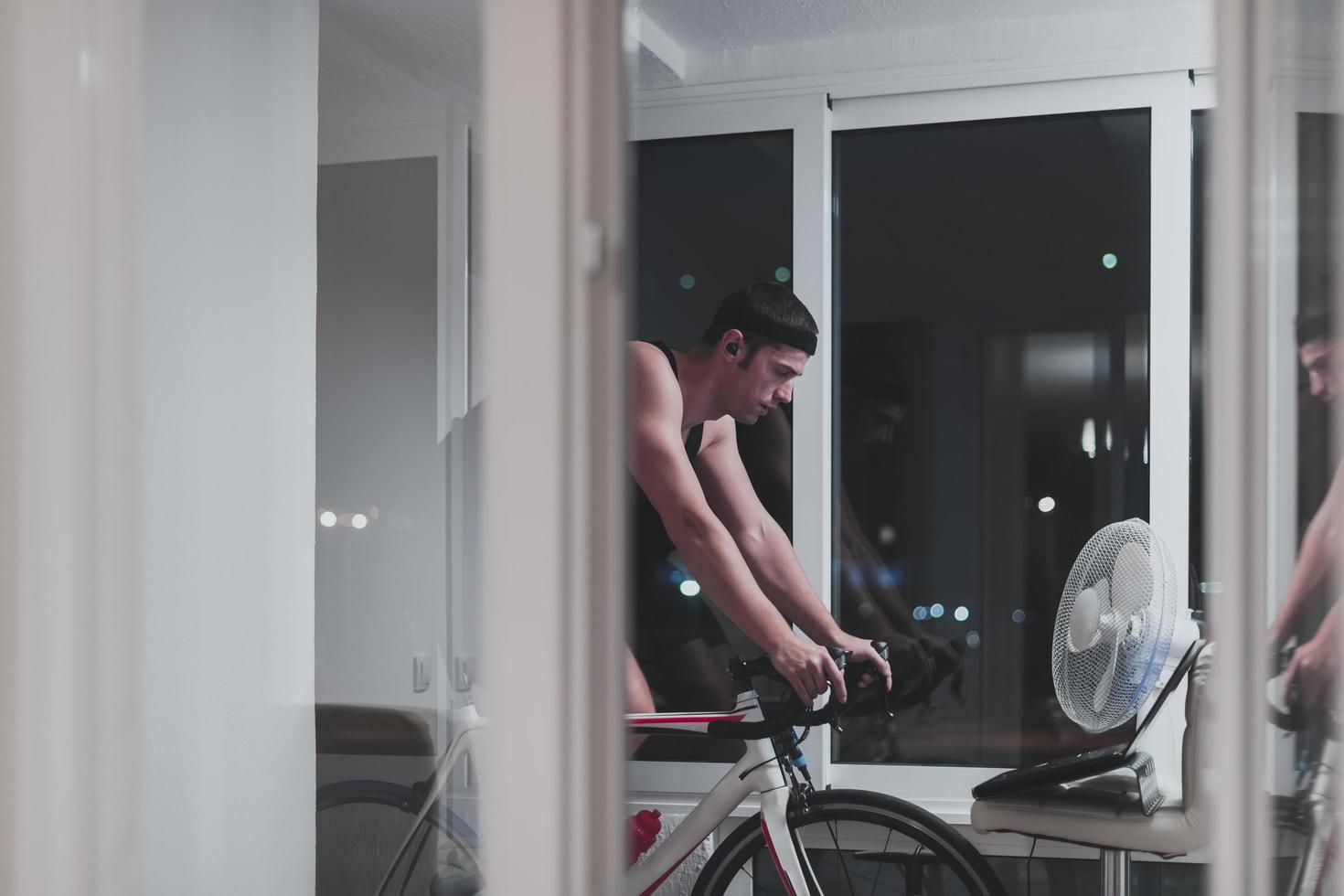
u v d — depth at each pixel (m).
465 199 1.33
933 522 2.87
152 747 1.42
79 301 1.34
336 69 1.40
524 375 1.12
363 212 1.38
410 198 1.36
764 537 2.89
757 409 2.89
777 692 2.91
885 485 2.90
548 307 1.12
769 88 2.90
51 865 1.34
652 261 3.00
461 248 1.33
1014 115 2.79
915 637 2.87
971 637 2.85
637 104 2.98
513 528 1.12
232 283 1.43
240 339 1.43
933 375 2.88
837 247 2.93
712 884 2.65
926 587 2.87
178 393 1.43
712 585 2.79
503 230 1.13
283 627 1.41
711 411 2.91
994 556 2.83
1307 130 1.03
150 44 1.40
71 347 1.34
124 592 1.38
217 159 1.43
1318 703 1.03
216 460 1.43
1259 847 1.03
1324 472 1.03
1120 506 2.77
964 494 2.85
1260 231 1.03
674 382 2.86
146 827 1.42
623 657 1.14
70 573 1.34
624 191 1.14
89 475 1.34
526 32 1.12
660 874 2.57
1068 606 2.32
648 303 3.00
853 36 2.85
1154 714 2.22
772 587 2.87
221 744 1.43
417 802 1.33
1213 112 1.07
